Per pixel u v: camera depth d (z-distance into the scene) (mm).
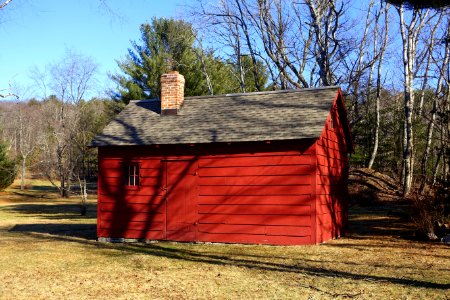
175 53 37000
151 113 16734
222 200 14094
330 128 15133
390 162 36594
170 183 14758
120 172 15398
